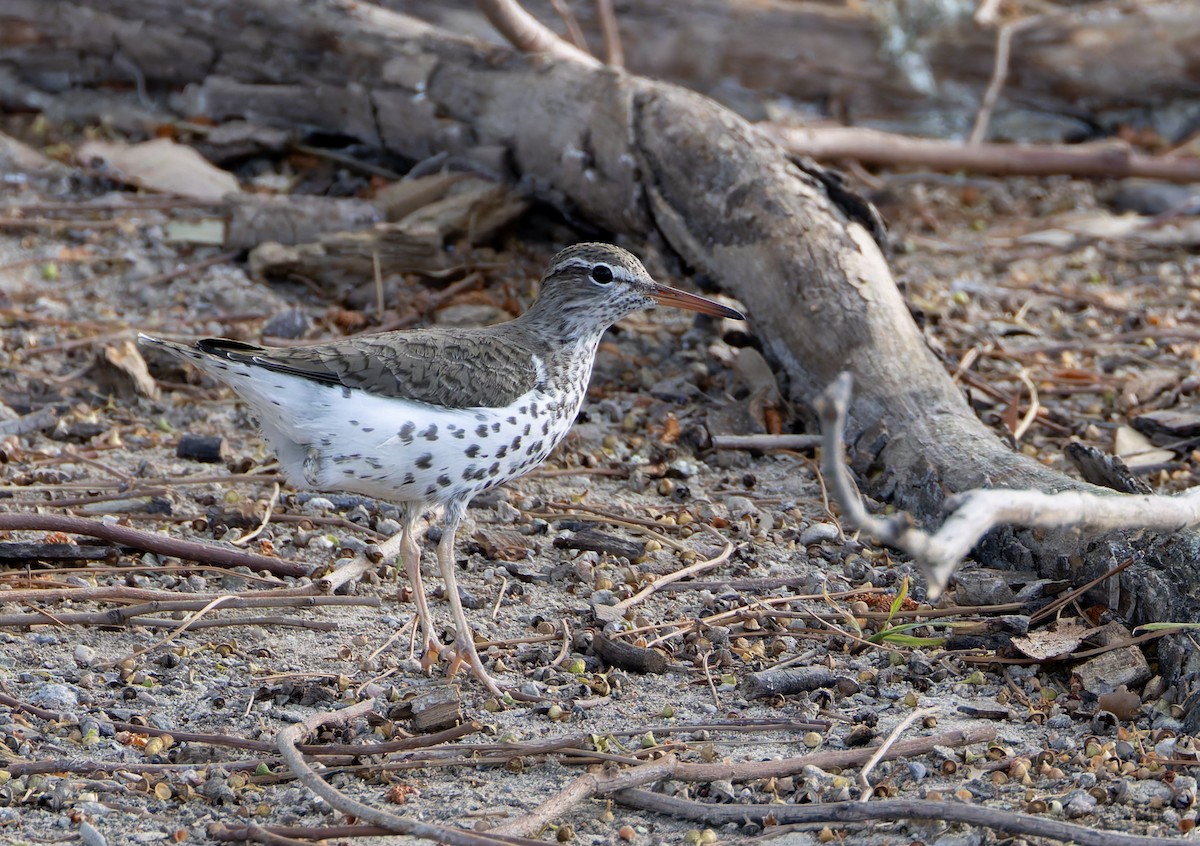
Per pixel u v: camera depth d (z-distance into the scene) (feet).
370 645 33.22
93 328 50.08
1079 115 76.48
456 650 31.76
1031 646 31.96
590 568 36.68
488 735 29.68
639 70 73.31
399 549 35.55
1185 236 64.44
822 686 31.58
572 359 34.88
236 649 32.65
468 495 32.83
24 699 29.91
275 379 30.63
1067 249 63.72
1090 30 73.77
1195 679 29.91
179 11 64.18
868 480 41.45
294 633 33.65
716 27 72.74
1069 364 51.55
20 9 66.80
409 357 31.73
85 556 35.70
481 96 58.08
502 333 34.60
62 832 25.84
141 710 29.99
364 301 53.52
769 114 73.00
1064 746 28.94
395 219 57.26
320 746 28.50
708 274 49.67
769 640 33.81
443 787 27.71
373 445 31.01
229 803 27.02
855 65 73.77
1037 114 76.54
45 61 67.72
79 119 66.54
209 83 64.64
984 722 30.04
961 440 39.60
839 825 26.40
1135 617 32.37
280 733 27.91
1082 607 33.65
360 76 60.90
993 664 32.37
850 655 33.01
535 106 56.29
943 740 28.71
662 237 51.67
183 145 63.57
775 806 26.22
